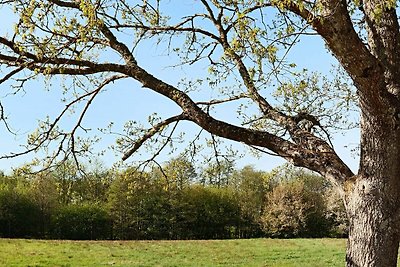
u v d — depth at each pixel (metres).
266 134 5.27
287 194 48.38
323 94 6.57
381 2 4.23
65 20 5.34
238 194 49.38
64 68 5.54
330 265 26.12
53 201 43.44
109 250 32.06
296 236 48.72
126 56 5.85
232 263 27.11
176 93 5.55
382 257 4.52
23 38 5.17
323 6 4.09
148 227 46.66
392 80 4.89
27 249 30.56
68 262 25.64
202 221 48.56
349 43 4.08
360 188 4.66
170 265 25.91
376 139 4.59
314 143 5.20
